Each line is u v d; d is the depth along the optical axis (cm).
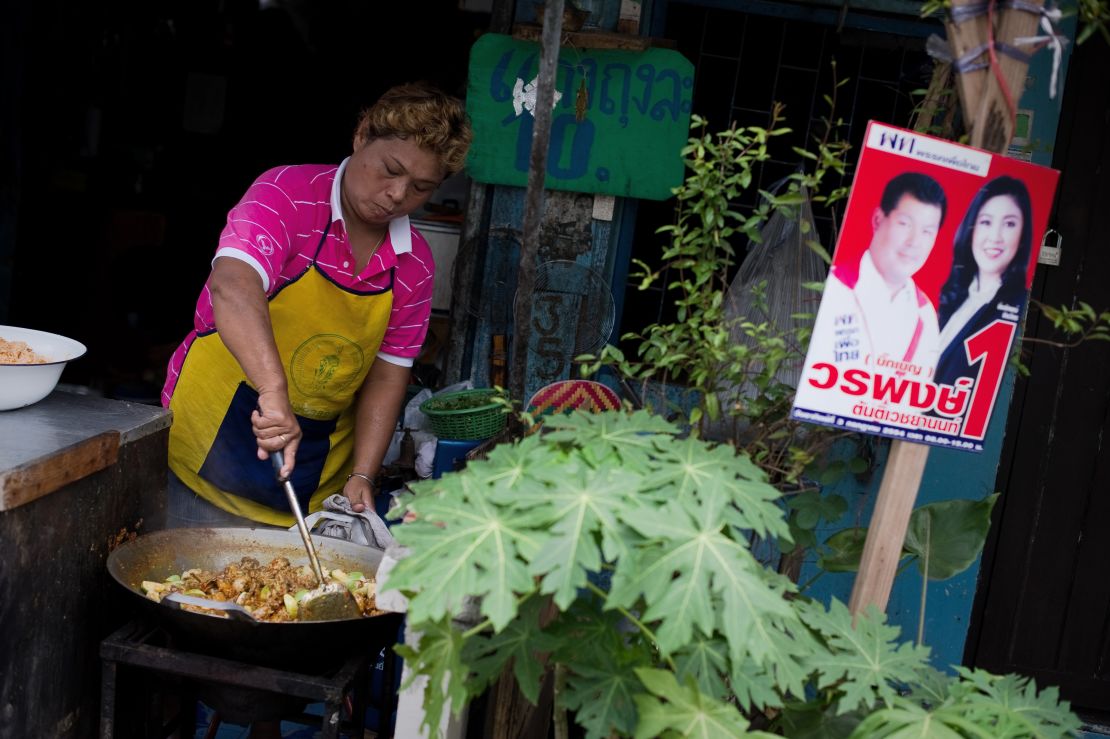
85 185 541
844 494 326
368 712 282
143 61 567
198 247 573
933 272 165
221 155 585
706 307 189
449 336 345
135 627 204
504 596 131
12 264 471
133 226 545
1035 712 158
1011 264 167
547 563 133
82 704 215
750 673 148
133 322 553
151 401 497
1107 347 338
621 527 142
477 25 597
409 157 242
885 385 167
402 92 245
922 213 163
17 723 195
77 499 205
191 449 273
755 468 159
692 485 150
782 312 281
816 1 332
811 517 204
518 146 327
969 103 163
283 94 592
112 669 198
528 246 202
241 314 233
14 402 220
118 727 223
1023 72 162
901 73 345
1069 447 342
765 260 287
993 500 206
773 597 139
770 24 345
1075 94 326
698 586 135
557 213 336
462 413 292
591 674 149
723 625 134
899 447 173
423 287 278
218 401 269
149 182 572
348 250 258
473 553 136
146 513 236
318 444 282
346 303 263
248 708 200
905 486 174
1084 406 340
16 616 190
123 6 547
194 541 224
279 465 222
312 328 263
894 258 164
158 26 569
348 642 194
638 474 151
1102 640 351
